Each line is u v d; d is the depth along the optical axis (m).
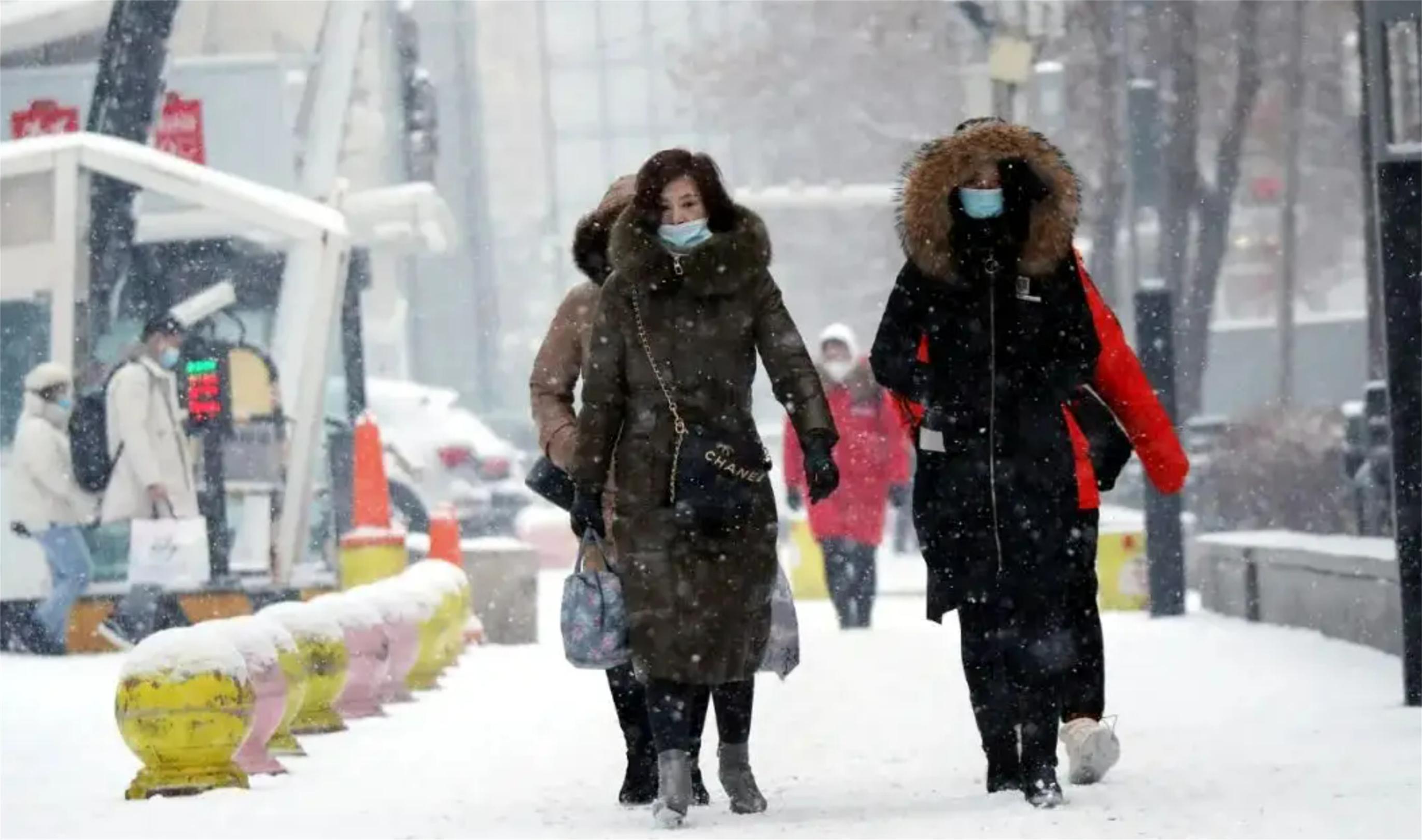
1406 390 35.00
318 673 35.34
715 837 22.48
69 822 25.72
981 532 25.66
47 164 60.03
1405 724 32.19
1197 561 64.50
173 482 57.00
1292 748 29.64
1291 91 145.50
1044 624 25.48
